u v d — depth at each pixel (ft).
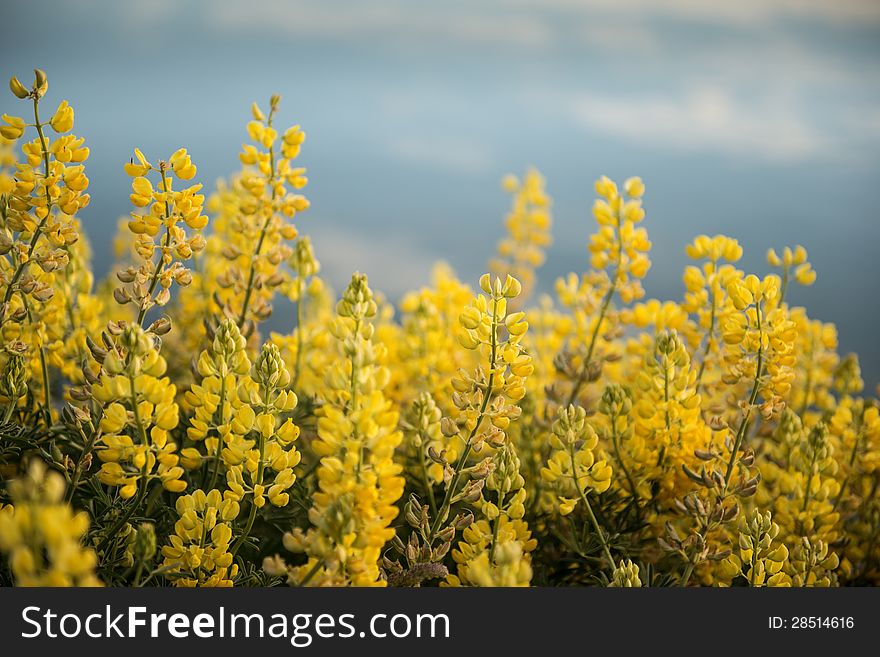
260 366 6.55
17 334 7.80
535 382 11.47
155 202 7.02
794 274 9.50
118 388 5.77
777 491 8.45
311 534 5.52
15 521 4.20
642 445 8.32
